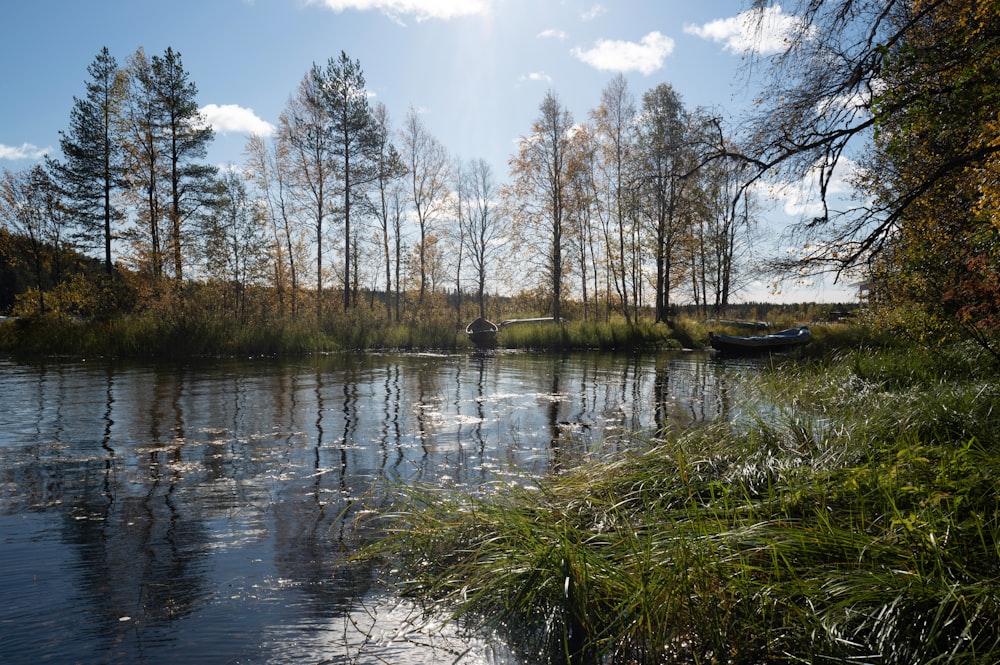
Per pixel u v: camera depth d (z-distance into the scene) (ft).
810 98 23.49
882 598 9.08
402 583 12.20
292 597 11.59
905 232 27.63
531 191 102.94
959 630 8.64
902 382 31.60
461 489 18.03
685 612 9.72
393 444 24.59
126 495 17.90
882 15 22.15
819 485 12.95
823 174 24.63
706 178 27.43
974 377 28.58
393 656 9.59
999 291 24.57
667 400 36.81
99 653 9.59
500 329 92.94
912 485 12.14
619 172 94.84
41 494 17.99
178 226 91.50
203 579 12.34
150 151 95.40
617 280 108.78
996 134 19.60
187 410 32.35
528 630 10.28
